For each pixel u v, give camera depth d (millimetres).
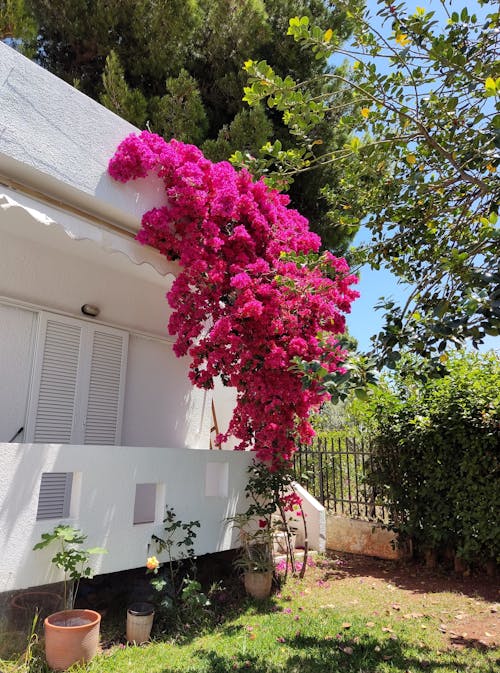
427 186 6113
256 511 7875
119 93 11367
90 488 5625
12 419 6758
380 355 4012
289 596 7668
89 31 12312
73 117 5879
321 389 4070
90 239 5953
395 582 8781
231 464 7926
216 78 13180
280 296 6117
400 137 5586
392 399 10102
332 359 4148
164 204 6965
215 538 7379
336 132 12984
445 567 9555
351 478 11312
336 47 5215
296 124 5414
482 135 5094
